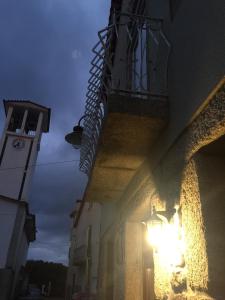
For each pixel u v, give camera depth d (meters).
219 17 2.12
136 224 4.98
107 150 3.68
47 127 34.25
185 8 2.87
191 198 2.34
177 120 2.79
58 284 49.25
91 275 15.46
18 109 32.47
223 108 2.01
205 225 2.11
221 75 2.02
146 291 4.20
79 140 5.83
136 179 4.38
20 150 30.92
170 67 3.18
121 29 5.22
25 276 42.34
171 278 2.55
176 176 2.69
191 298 2.15
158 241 2.81
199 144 2.29
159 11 3.87
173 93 3.00
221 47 2.05
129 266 4.70
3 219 26.19
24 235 33.56
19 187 29.45
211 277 1.96
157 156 3.36
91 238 16.86
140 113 3.01
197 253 2.14
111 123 3.12
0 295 23.03
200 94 2.33
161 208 3.04
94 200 5.78
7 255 25.19
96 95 4.11
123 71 4.66
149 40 4.09
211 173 2.28
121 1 6.95
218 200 2.22
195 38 2.55
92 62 4.11
